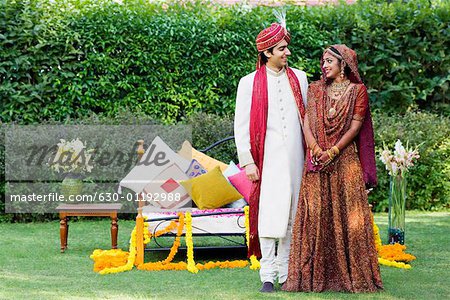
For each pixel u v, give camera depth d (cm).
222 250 709
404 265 596
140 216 607
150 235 616
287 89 514
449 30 1029
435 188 973
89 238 758
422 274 567
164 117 970
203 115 930
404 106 1043
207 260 654
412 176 953
